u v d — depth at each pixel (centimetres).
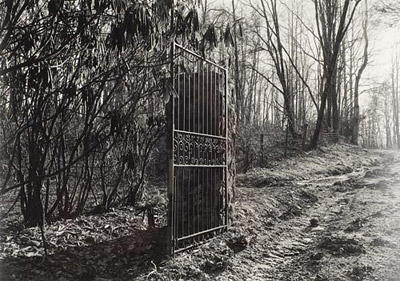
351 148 2239
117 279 399
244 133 1520
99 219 592
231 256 485
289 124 2192
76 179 646
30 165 477
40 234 491
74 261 425
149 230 547
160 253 461
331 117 2636
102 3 347
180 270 422
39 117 448
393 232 525
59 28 395
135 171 698
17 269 387
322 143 2088
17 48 354
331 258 459
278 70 2266
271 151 1772
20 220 552
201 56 498
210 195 536
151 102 634
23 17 409
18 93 430
